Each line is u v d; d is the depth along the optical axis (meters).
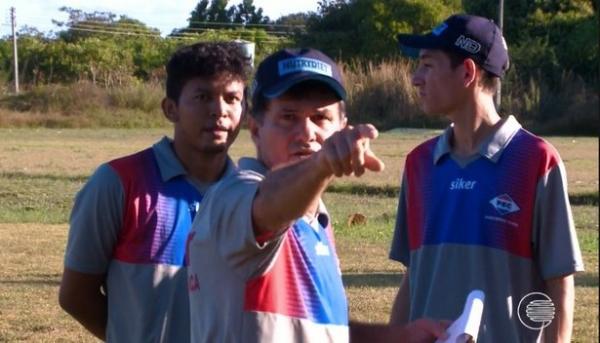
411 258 5.44
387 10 61.09
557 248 5.06
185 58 5.22
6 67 68.12
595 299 11.34
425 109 5.34
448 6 61.16
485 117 5.23
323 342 3.62
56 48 65.94
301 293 3.60
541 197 5.08
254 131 3.80
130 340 5.05
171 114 5.31
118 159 5.19
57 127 52.72
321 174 3.04
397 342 4.07
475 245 5.11
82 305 5.23
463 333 3.72
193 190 5.15
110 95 56.06
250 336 3.52
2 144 37.78
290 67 3.60
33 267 13.84
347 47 63.16
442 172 5.29
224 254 3.48
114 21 84.75
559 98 50.25
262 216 3.28
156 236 5.05
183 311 5.02
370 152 2.95
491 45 5.21
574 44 53.94
